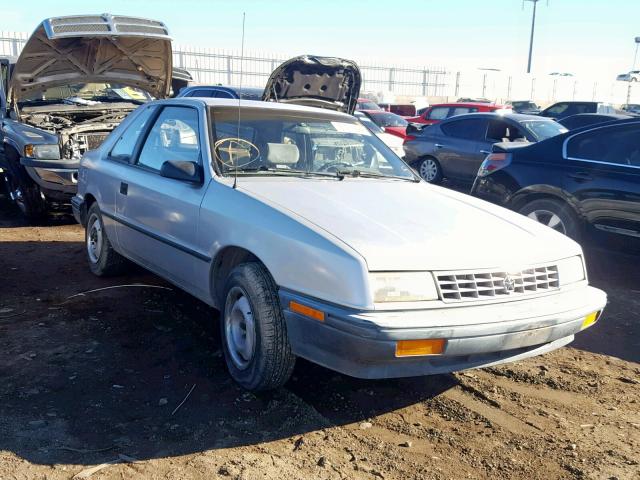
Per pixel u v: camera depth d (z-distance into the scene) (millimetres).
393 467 3018
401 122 17953
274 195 3777
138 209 4766
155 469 2912
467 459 3115
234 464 2963
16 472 2842
